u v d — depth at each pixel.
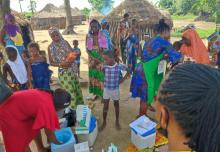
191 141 0.62
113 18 13.58
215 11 22.36
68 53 4.90
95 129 4.45
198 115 0.61
